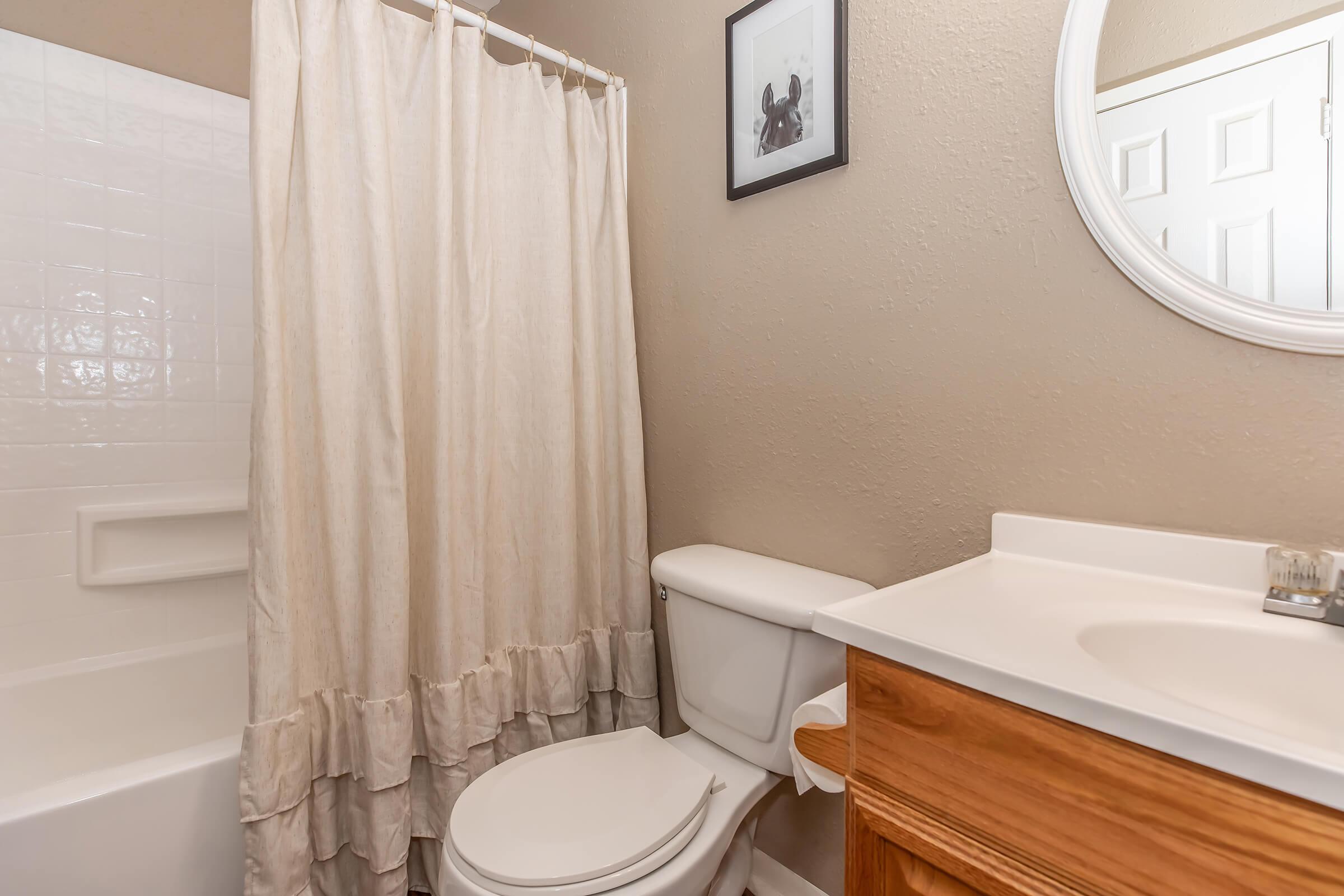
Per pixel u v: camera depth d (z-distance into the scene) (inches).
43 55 59.8
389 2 75.5
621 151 61.9
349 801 48.2
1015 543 37.5
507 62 80.4
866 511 46.7
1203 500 32.5
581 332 59.5
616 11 64.9
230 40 69.4
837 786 32.8
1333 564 27.3
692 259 58.8
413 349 51.4
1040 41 36.9
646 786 41.4
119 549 64.1
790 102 49.6
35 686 57.8
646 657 61.4
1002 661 21.8
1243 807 16.9
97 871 41.8
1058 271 36.7
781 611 41.9
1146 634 26.9
